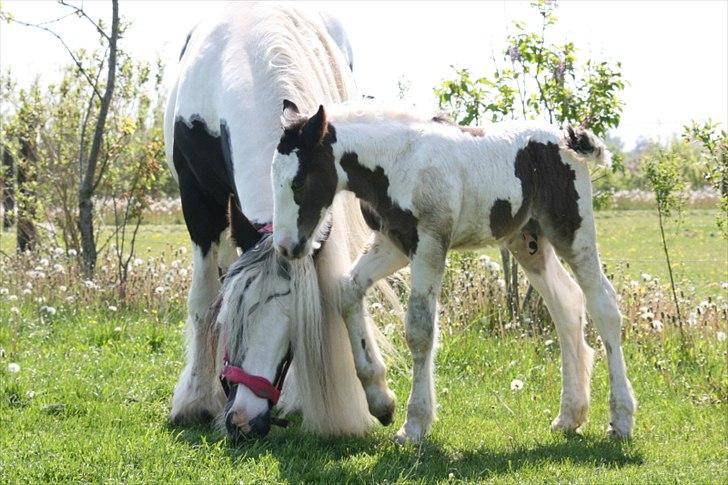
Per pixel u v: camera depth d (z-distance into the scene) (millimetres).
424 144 5309
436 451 5328
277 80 5758
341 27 7977
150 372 7293
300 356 5133
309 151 4914
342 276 5375
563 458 5199
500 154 5543
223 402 6027
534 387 7223
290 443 5352
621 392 5730
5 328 8453
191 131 6320
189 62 6551
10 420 5863
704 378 7246
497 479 4746
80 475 4738
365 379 5477
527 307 9125
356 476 4855
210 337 5500
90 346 8156
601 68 9258
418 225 5297
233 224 5203
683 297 9531
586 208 5730
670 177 8781
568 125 5793
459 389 7148
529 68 9352
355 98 6430
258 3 6449
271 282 5051
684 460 5223
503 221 5578
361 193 5336
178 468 4895
